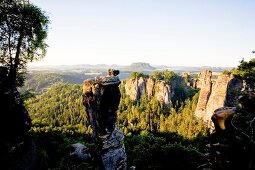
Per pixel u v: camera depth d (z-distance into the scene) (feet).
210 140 87.76
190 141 435.12
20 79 120.16
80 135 402.52
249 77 96.89
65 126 519.60
